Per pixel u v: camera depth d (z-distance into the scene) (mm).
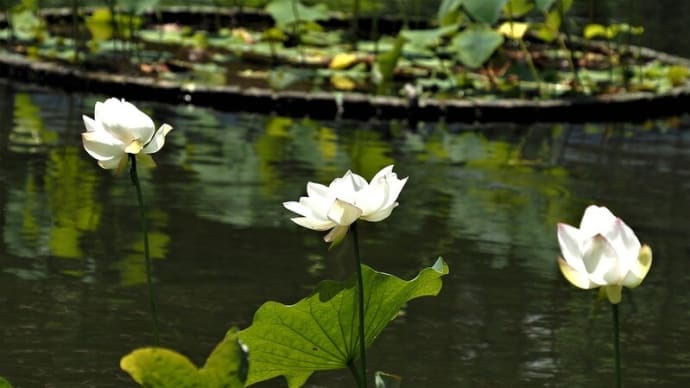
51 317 4805
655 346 4855
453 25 10461
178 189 6625
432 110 8820
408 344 4754
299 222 2750
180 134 7906
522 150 8000
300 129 8305
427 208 6520
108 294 5090
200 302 5043
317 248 5801
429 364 4551
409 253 5762
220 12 12648
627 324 5090
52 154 7207
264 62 10414
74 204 6277
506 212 6492
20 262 5402
